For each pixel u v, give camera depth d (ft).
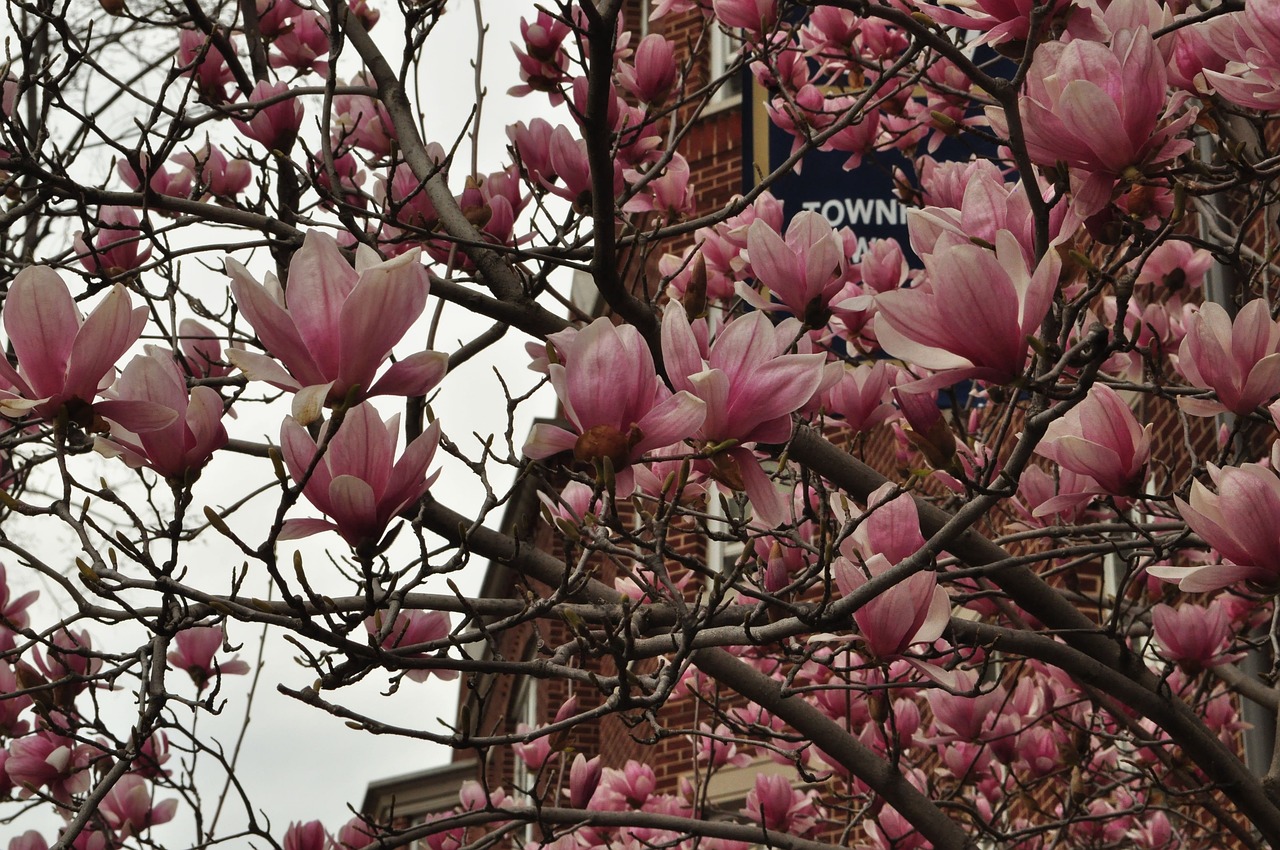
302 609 6.95
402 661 7.55
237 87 15.64
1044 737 16.05
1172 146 7.23
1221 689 18.16
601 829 19.02
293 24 15.71
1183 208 6.99
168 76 11.30
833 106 17.28
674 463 9.55
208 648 15.28
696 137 41.65
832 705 15.83
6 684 14.65
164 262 11.91
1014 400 7.35
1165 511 12.59
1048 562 23.22
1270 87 7.97
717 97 41.68
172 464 7.00
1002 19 8.14
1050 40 8.13
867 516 7.93
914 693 17.81
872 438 30.53
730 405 6.75
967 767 15.98
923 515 11.76
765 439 6.82
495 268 12.30
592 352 6.42
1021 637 12.03
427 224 12.91
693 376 6.61
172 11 15.19
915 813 12.55
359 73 16.10
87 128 11.34
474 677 8.11
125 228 11.64
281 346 5.85
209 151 14.32
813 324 9.47
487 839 12.84
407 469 6.59
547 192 12.57
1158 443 22.45
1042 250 7.25
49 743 14.40
